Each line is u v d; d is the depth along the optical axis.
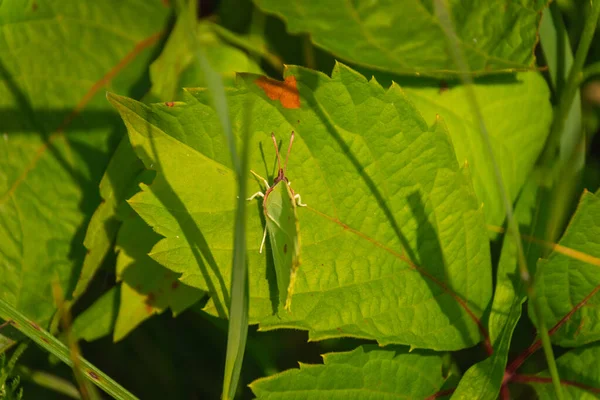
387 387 0.60
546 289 0.60
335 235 0.60
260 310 0.60
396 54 0.62
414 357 0.60
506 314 0.60
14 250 0.62
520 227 0.62
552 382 0.60
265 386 0.59
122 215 0.62
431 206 0.60
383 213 0.60
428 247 0.60
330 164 0.60
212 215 0.60
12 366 0.62
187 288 0.62
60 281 0.62
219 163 0.60
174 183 0.59
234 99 0.59
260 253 0.60
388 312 0.60
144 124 0.59
